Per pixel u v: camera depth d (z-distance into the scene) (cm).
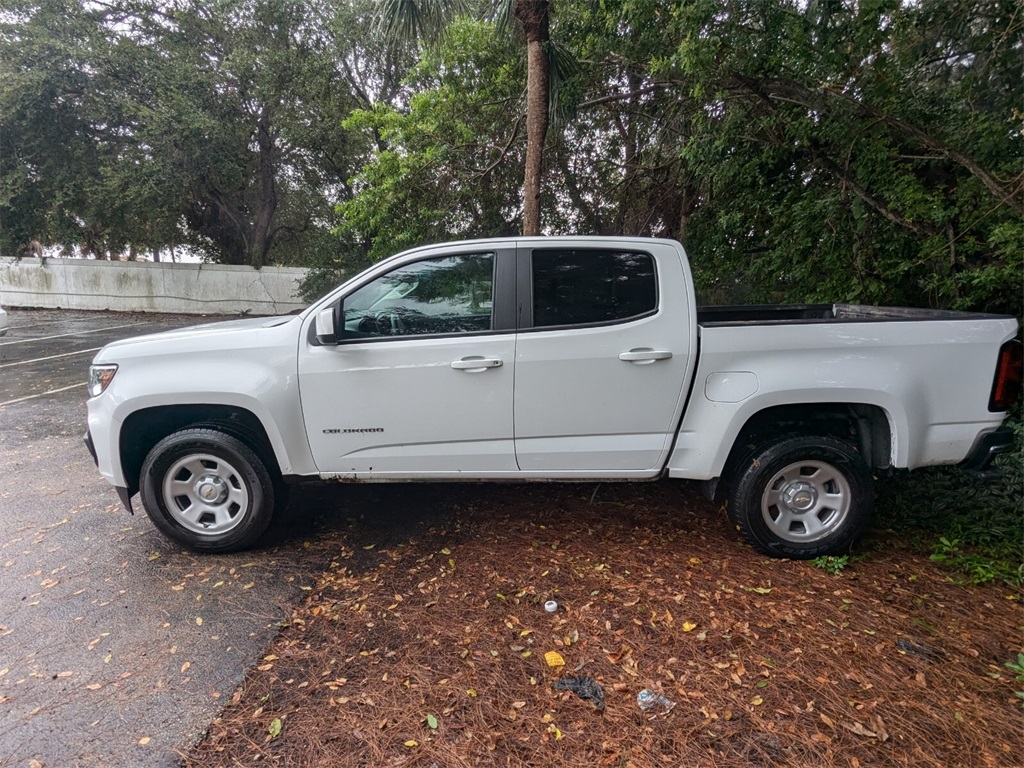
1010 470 384
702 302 812
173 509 359
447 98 843
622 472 350
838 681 246
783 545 343
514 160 895
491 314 341
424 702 239
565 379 336
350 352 341
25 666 263
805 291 628
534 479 355
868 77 496
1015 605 298
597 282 341
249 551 368
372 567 346
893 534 371
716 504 424
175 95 1329
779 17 460
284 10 1390
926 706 232
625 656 265
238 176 1516
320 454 352
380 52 1346
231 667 261
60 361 1039
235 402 343
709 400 335
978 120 496
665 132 788
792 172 638
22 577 338
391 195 859
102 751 216
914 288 575
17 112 1313
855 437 360
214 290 1791
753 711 231
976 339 330
